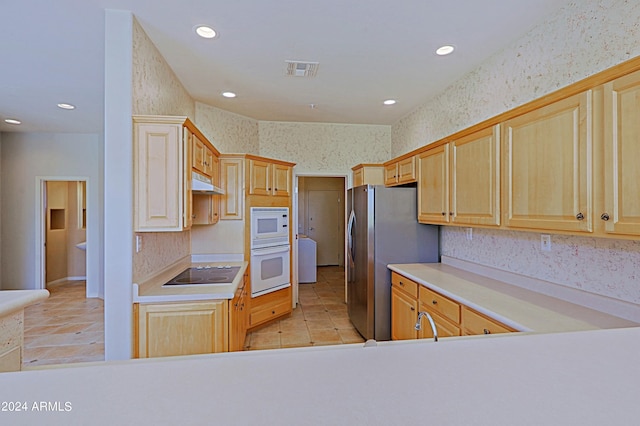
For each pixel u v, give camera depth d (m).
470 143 2.33
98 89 3.31
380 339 3.17
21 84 3.19
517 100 2.30
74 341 3.27
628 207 1.28
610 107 1.34
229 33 2.26
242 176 3.61
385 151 4.69
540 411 0.54
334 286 5.85
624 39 1.59
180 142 2.10
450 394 0.59
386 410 0.54
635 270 1.57
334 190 8.12
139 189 2.06
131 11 2.00
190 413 0.52
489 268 2.58
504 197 1.99
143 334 2.09
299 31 2.24
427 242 3.27
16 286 4.91
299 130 4.51
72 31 2.22
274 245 3.92
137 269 2.13
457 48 2.45
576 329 1.49
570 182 1.53
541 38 2.09
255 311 3.60
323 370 0.68
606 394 0.60
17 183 4.92
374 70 2.84
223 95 3.44
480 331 1.82
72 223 6.18
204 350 2.14
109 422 0.50
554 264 2.02
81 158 5.05
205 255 3.58
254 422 0.50
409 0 1.90
